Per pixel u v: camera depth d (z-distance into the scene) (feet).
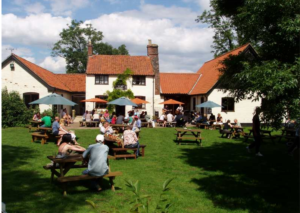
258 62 26.48
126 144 35.19
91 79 97.19
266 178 26.48
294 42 24.79
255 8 24.89
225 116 87.71
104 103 97.91
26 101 87.40
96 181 22.06
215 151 41.42
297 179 26.16
